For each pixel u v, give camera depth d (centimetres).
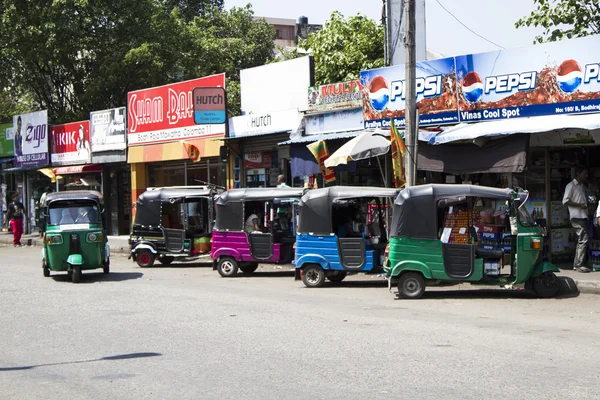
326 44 2544
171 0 4322
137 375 716
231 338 890
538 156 1566
